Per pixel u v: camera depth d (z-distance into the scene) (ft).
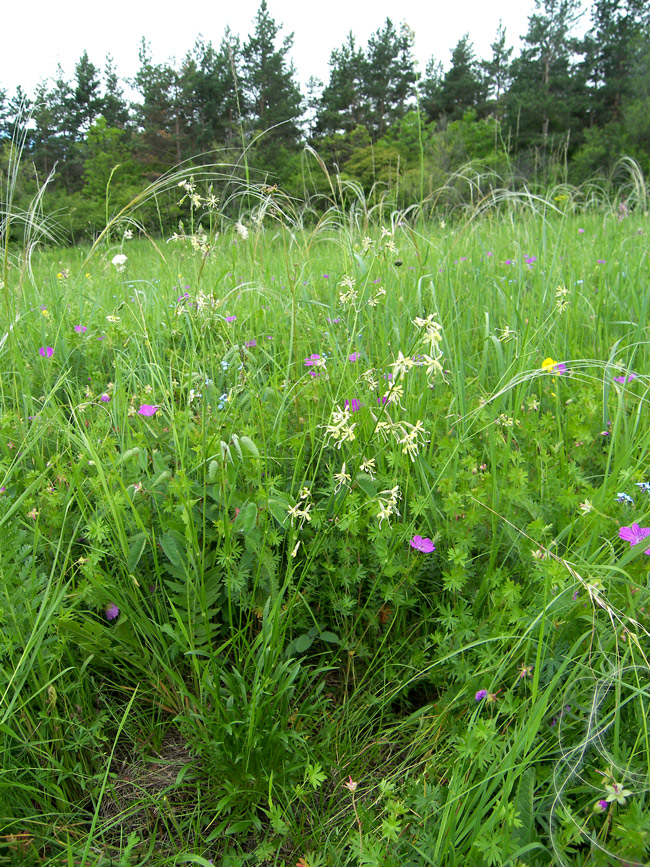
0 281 10.21
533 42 132.87
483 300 11.78
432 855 3.63
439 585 5.64
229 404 7.11
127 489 5.75
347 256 11.52
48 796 4.47
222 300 8.67
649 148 76.74
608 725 3.67
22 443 6.39
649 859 3.32
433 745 4.65
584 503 4.97
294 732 4.57
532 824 3.65
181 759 4.99
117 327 10.66
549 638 4.53
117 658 5.37
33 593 4.82
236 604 5.67
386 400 5.03
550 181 23.68
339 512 5.66
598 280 13.26
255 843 4.40
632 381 7.45
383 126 117.80
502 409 7.41
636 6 142.31
